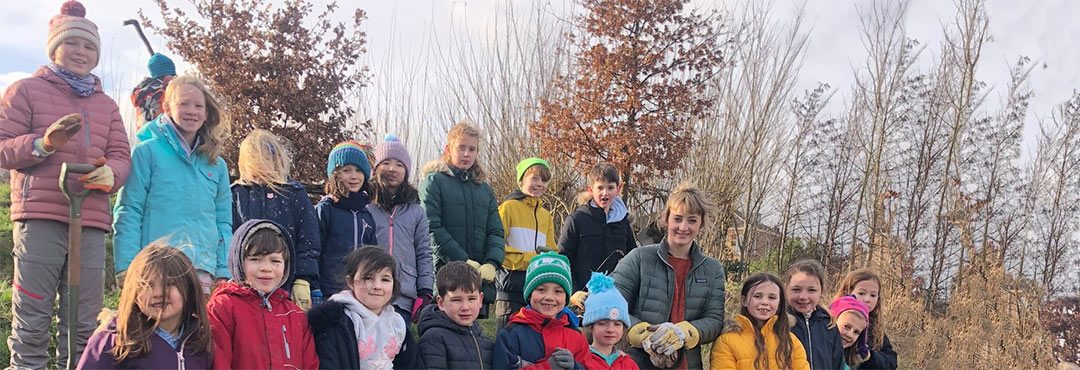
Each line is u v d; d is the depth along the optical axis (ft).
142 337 9.43
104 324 9.70
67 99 12.97
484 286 16.76
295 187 13.97
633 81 40.88
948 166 54.75
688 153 41.70
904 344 32.48
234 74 33.65
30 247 12.34
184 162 13.14
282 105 33.96
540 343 12.79
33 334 12.40
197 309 9.92
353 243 14.37
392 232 15.07
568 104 41.42
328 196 14.83
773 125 44.75
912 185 60.75
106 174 11.84
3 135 12.26
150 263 9.57
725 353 14.26
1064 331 39.22
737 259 45.24
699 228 14.52
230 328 10.43
